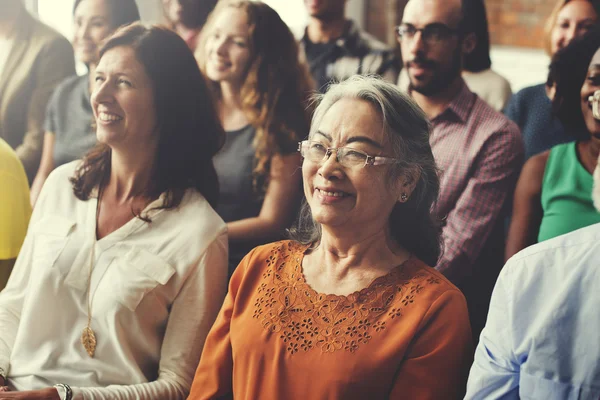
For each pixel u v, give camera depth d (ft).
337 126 5.39
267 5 9.33
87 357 6.55
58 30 11.01
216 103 9.39
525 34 15.97
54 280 6.72
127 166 6.89
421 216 5.66
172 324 6.61
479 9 8.77
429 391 5.04
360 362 5.08
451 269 8.07
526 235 8.02
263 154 9.20
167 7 10.17
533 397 4.48
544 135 8.63
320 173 5.38
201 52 9.45
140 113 6.68
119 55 6.70
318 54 10.91
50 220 7.04
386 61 10.63
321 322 5.32
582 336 4.38
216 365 5.87
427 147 5.58
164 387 6.36
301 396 5.17
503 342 4.71
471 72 9.47
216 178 7.25
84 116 10.27
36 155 10.69
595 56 7.38
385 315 5.23
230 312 5.98
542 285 4.61
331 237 5.53
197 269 6.61
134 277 6.55
